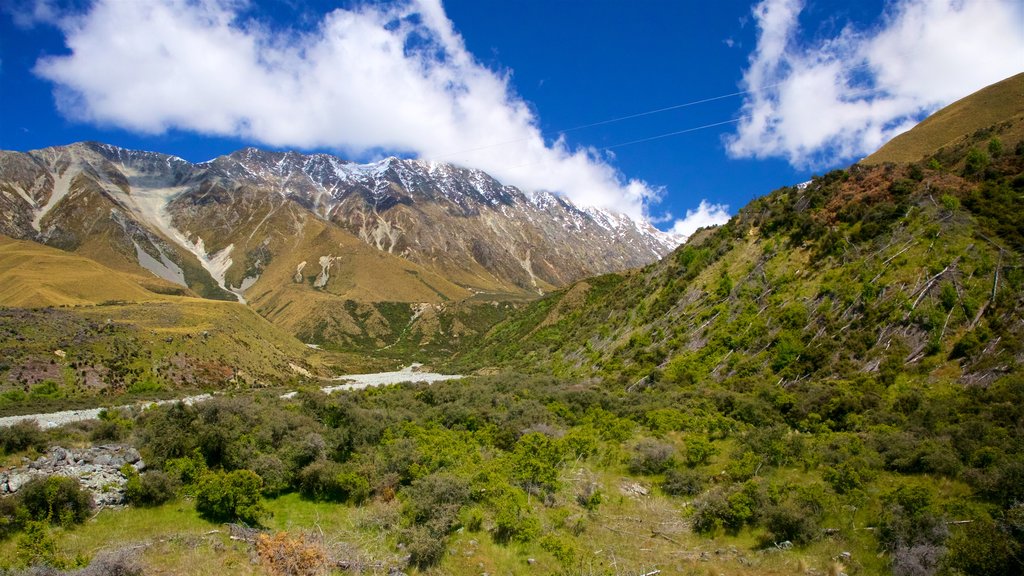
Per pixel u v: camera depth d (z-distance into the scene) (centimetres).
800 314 4856
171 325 9781
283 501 2286
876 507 1992
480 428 3534
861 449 2584
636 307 7662
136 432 2769
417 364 15638
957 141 6425
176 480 2205
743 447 2791
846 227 5500
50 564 1497
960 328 3834
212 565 1591
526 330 12669
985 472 2072
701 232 8525
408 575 1697
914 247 4619
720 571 1738
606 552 1883
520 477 2462
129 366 7350
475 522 2062
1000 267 4038
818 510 2002
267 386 8669
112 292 13788
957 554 1563
